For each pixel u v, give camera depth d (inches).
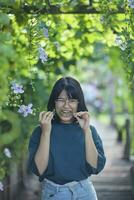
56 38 243.8
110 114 931.3
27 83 249.8
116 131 759.1
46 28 211.6
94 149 172.1
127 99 633.0
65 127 176.1
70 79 177.0
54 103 177.6
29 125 276.5
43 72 292.0
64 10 213.0
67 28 244.5
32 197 356.5
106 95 991.0
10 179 324.8
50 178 174.2
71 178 173.2
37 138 177.6
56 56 252.4
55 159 172.9
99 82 960.3
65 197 172.7
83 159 174.1
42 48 198.8
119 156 560.1
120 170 477.1
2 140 187.0
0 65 152.1
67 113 175.5
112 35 242.4
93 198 175.9
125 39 204.5
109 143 670.5
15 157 275.7
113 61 437.7
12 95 189.9
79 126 177.3
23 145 282.8
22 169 373.7
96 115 1026.7
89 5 215.6
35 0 202.2
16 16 201.0
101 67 867.4
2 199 303.0
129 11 201.6
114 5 207.8
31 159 173.9
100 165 175.2
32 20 202.7
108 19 211.5
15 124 188.9
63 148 173.8
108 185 410.3
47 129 170.9
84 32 248.4
